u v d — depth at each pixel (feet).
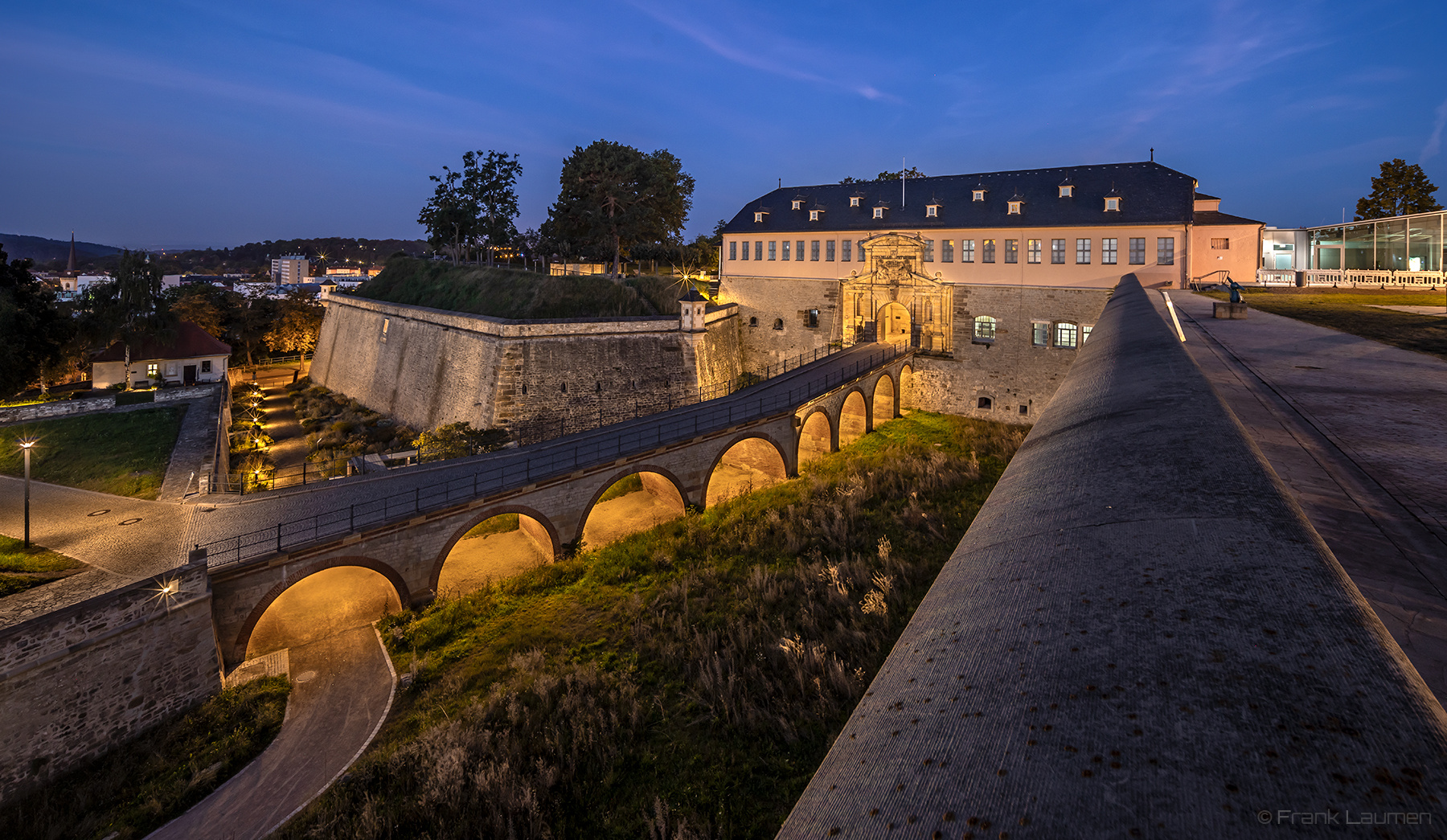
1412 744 5.21
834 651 63.21
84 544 69.56
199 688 58.95
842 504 104.78
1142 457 14.52
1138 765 5.99
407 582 73.67
